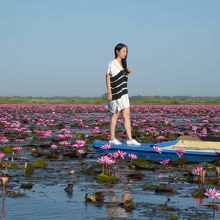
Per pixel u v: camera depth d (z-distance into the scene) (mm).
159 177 8414
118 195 6707
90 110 43469
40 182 7715
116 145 10750
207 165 9906
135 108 46875
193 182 7859
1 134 16547
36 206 5934
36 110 41750
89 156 11328
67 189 6977
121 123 24688
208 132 18141
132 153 10617
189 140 12320
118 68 10898
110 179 7863
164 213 5637
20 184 7504
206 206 6039
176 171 9188
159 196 6656
